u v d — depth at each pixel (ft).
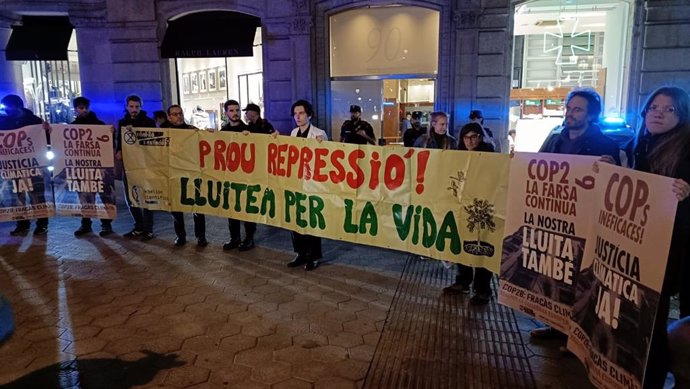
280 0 31.04
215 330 12.30
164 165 19.10
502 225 12.21
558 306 10.28
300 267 17.34
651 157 9.98
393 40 31.01
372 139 23.81
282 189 16.83
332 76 32.32
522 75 55.06
